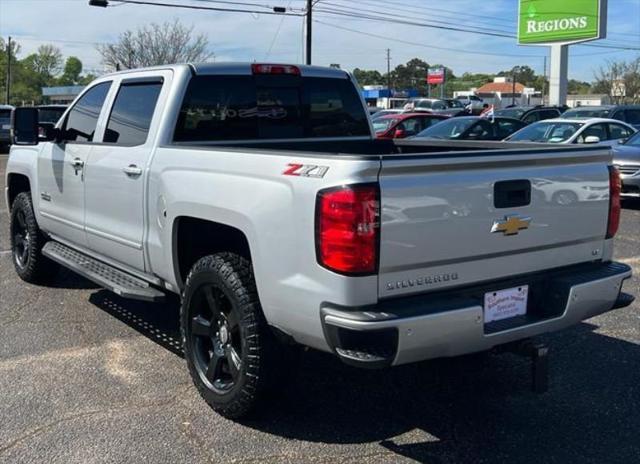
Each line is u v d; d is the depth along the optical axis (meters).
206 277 3.96
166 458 3.57
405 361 3.24
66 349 5.07
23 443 3.71
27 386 4.43
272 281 3.52
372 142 5.74
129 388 4.41
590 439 3.81
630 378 4.63
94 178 5.21
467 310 3.32
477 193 3.46
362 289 3.19
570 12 36.34
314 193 3.26
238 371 3.84
